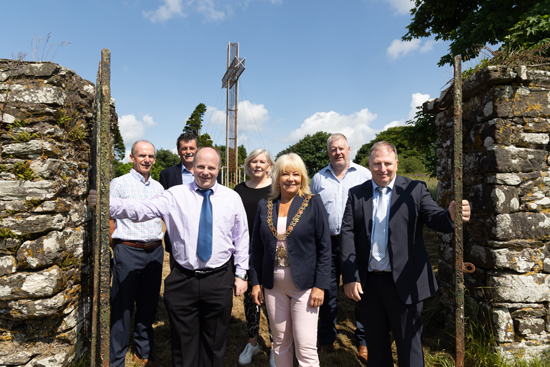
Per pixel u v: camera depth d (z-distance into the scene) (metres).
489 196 2.83
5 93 2.45
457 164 1.89
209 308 2.39
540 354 2.69
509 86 2.79
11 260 2.41
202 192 2.43
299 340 2.28
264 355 3.24
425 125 7.31
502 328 2.71
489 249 2.83
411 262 2.19
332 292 3.22
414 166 38.28
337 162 3.33
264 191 3.21
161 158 45.59
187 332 2.35
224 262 2.42
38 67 2.52
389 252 2.21
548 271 2.74
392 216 2.24
